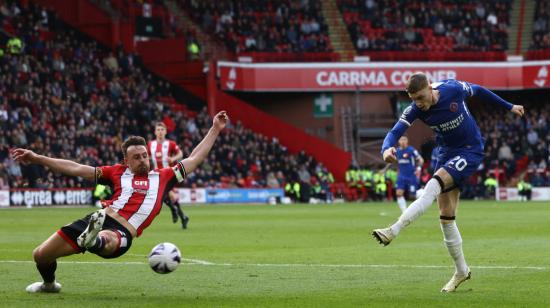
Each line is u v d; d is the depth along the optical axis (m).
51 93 123.81
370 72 154.75
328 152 149.12
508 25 166.25
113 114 128.38
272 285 30.08
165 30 153.38
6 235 57.38
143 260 38.88
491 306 24.91
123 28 148.25
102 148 119.44
